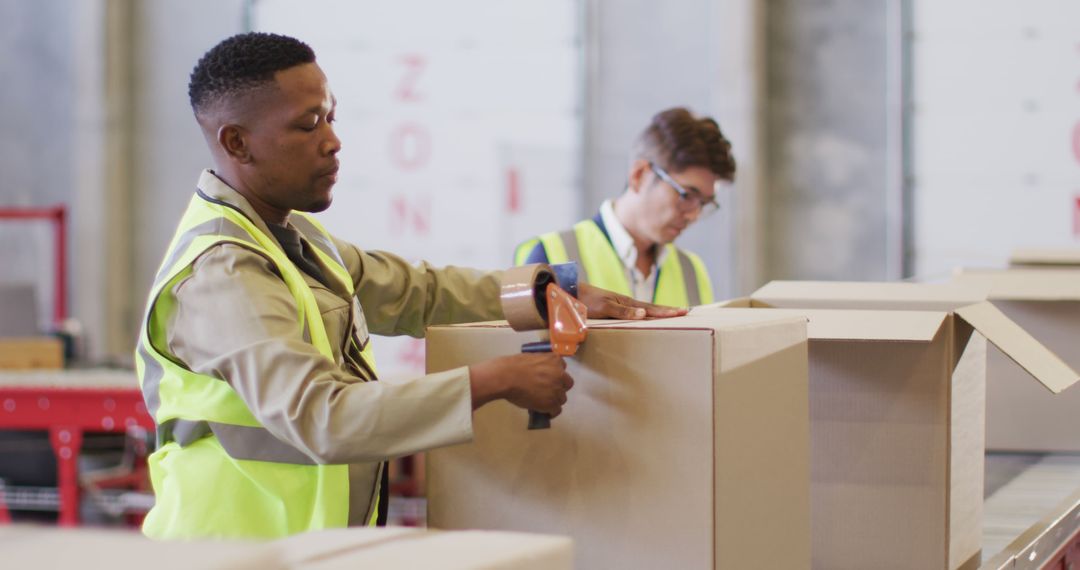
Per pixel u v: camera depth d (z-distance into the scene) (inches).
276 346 49.9
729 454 45.9
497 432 49.4
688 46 274.5
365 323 66.5
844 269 268.8
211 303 52.1
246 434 57.5
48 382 181.6
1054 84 258.8
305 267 62.6
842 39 267.3
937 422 59.9
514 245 289.0
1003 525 72.7
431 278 73.5
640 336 46.1
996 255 263.0
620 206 109.0
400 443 47.3
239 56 59.6
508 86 288.7
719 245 266.7
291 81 59.7
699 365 44.9
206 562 25.7
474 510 49.8
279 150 60.0
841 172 268.4
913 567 60.5
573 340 46.1
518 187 288.4
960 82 263.3
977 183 263.6
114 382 181.2
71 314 300.4
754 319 51.1
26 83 304.8
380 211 298.0
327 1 297.4
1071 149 258.8
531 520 48.7
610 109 281.1
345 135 298.5
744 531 47.3
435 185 294.8
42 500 190.7
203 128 61.2
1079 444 94.4
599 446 47.1
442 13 292.2
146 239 304.7
